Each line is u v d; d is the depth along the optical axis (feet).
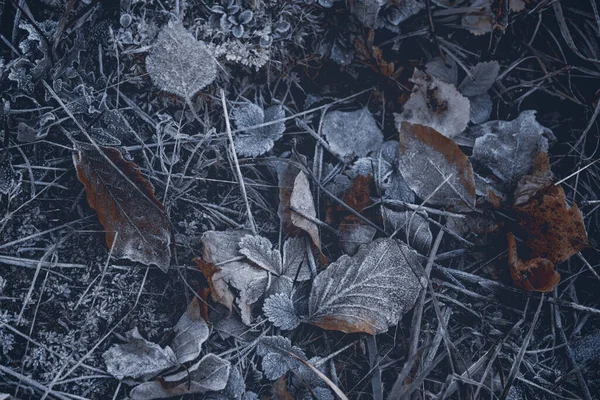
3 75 2.39
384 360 2.42
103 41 2.44
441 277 2.46
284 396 2.38
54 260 2.39
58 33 2.39
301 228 2.42
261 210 2.47
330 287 2.40
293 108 2.51
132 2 2.44
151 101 2.46
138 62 2.44
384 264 2.40
